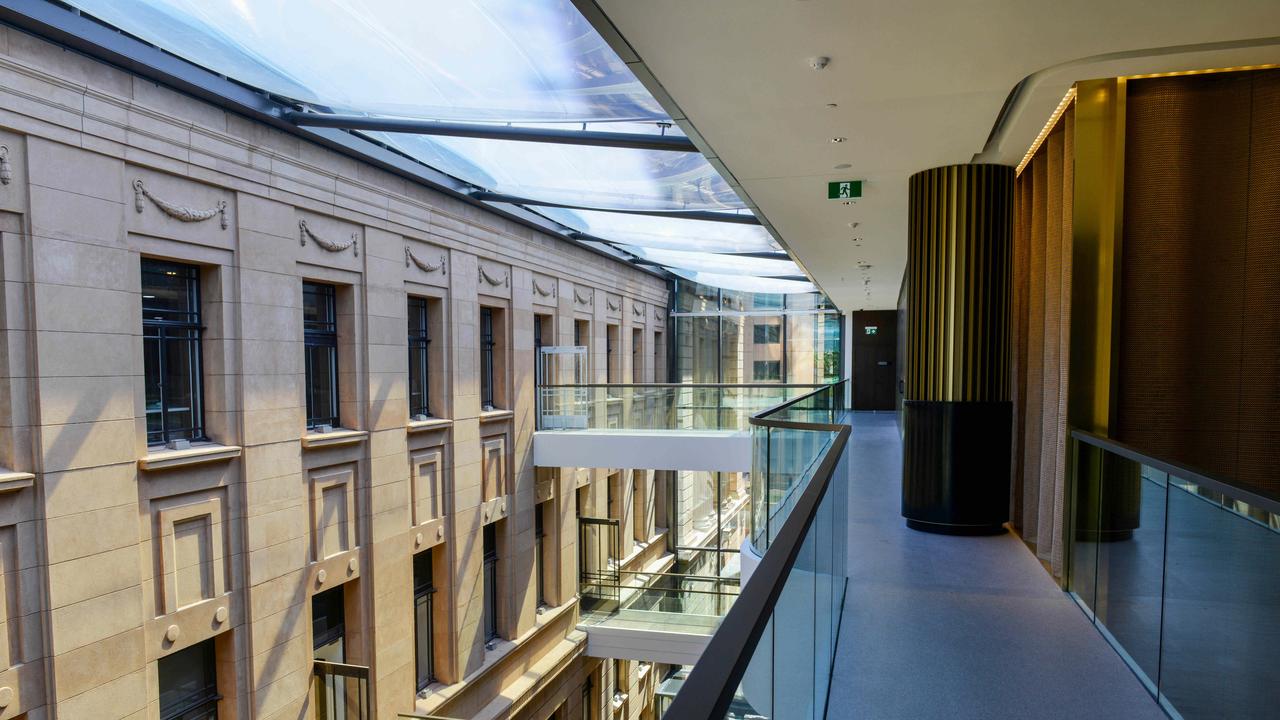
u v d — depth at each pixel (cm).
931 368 752
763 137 708
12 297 700
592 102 789
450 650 1360
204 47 714
